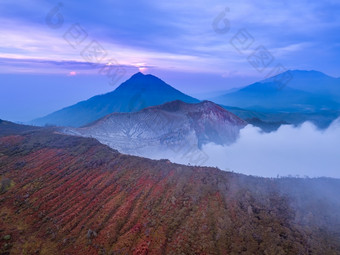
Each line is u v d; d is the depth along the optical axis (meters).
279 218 30.39
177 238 27.84
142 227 29.77
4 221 30.70
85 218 31.48
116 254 26.00
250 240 26.97
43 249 27.14
